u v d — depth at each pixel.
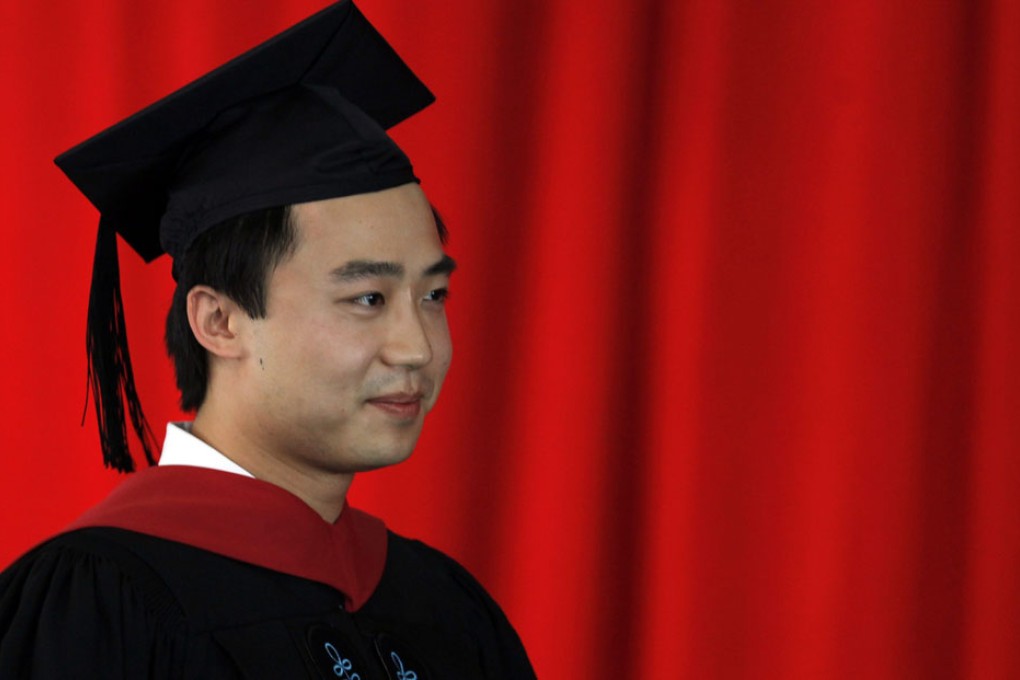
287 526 3.43
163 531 3.32
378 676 3.44
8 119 6.14
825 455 5.93
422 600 3.89
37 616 3.16
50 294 6.12
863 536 5.94
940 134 5.88
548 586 6.05
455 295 6.02
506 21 6.00
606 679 6.11
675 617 6.05
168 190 3.66
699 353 5.98
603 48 5.92
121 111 6.09
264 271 3.28
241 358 3.36
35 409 6.14
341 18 3.62
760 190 5.96
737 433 6.00
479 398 6.06
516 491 6.09
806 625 5.97
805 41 5.92
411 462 6.10
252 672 3.18
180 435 3.56
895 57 5.87
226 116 3.58
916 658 5.96
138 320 6.13
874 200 5.88
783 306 5.95
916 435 5.90
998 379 5.89
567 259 5.95
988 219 5.89
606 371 5.97
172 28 6.08
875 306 5.89
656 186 6.05
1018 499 5.90
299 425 3.32
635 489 6.10
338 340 3.24
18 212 6.13
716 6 5.96
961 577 5.98
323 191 3.30
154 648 3.14
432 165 6.01
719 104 5.96
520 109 6.03
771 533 6.00
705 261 5.96
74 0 6.12
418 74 6.00
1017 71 5.84
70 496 6.14
